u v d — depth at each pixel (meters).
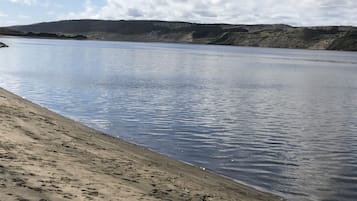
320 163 17.88
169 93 41.31
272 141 22.09
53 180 9.13
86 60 95.56
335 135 24.27
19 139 12.74
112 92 39.72
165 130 23.58
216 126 25.50
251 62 123.88
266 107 34.91
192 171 14.52
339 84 60.72
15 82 44.88
